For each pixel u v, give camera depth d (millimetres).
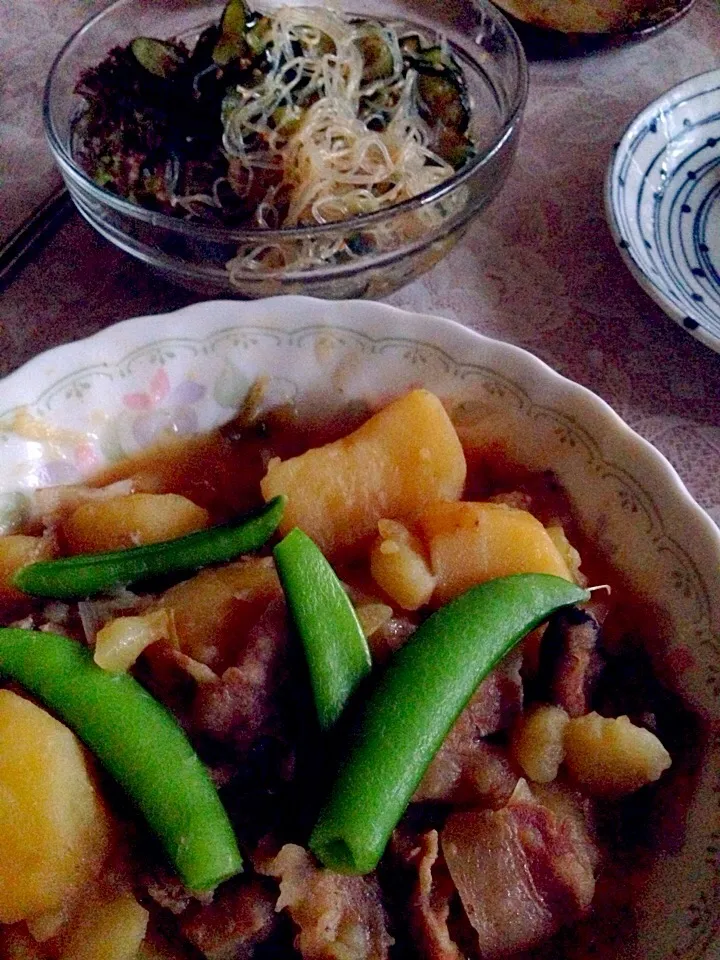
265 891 181
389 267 278
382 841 171
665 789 193
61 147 275
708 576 199
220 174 289
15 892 174
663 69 374
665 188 320
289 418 247
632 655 208
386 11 345
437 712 181
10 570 220
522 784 191
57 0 407
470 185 274
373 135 298
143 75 294
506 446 234
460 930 185
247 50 292
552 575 203
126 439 241
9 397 227
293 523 222
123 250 288
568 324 292
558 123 353
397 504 226
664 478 210
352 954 176
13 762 177
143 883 182
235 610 206
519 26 363
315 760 188
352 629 193
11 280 302
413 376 239
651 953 176
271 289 275
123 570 211
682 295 285
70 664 191
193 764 181
